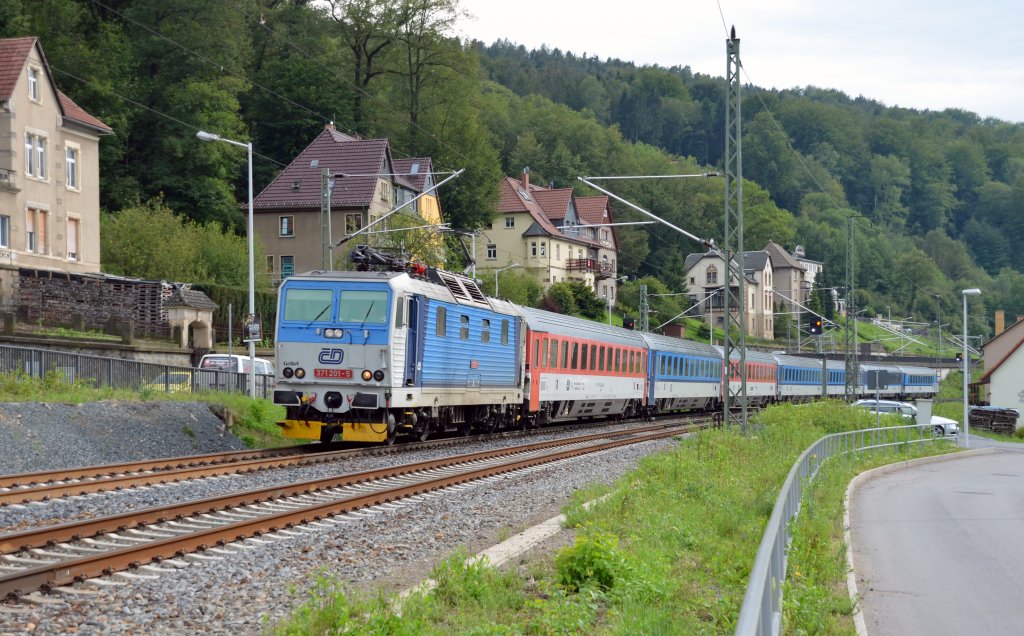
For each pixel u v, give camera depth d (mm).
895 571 12875
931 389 101062
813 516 15516
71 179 49625
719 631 8820
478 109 94938
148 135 70562
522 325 32594
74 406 21938
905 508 19859
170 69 70438
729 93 29031
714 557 11625
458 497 17250
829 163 172625
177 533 12586
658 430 38594
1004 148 187250
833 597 10383
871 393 80875
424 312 24797
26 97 45844
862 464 29047
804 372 73688
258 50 86312
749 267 130125
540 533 13805
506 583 10383
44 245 47219
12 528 12680
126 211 56562
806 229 157375
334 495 16547
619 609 9289
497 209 94062
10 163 44719
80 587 9609
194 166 69875
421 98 88375
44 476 16516
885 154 176875
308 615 8320
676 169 141000
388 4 83562
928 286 140875
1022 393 72438
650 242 131250
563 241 102375
